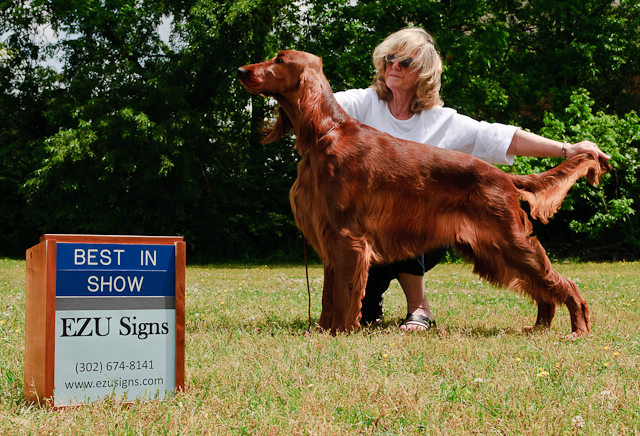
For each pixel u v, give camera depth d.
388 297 6.66
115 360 2.31
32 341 2.33
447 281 9.20
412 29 4.56
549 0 19.25
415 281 4.60
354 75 18.36
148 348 2.37
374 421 2.11
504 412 2.21
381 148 3.91
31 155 19.61
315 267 15.68
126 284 2.35
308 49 18.72
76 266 2.26
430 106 4.55
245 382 2.58
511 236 3.94
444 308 5.66
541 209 4.11
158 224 18.69
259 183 19.73
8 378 2.58
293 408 2.26
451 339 3.67
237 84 18.20
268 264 17.33
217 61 17.83
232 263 17.80
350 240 3.81
